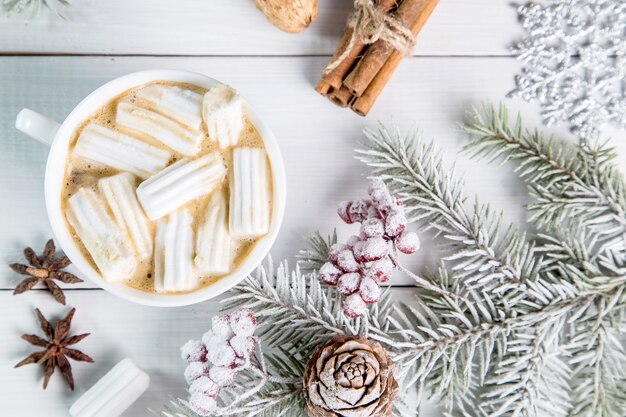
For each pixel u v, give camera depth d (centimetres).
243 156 38
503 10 43
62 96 42
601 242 42
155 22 42
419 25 40
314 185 43
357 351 35
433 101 43
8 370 42
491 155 41
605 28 43
